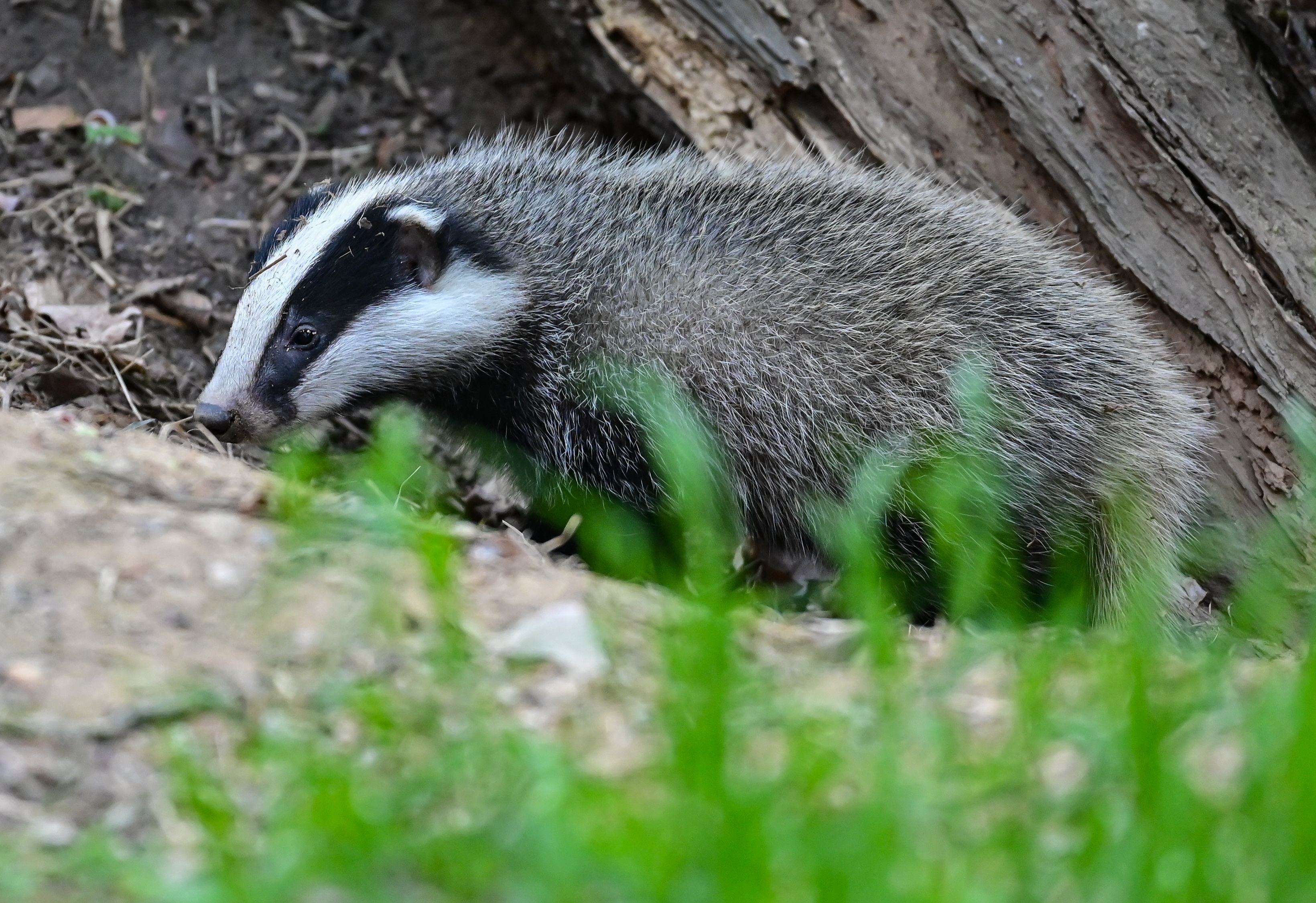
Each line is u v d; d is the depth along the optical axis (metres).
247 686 6.24
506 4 16.58
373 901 4.89
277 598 6.94
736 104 13.65
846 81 13.10
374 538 7.48
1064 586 11.26
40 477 7.89
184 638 6.57
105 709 5.98
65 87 15.98
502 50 17.23
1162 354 11.62
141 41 16.44
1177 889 4.90
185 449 9.06
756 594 11.40
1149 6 12.26
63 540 7.17
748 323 11.30
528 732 6.00
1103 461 11.12
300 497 7.88
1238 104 12.08
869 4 13.11
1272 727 5.77
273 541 7.45
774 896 4.81
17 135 15.48
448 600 6.79
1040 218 12.59
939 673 6.91
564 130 14.06
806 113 13.47
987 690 6.82
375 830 5.03
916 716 6.12
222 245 15.14
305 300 11.36
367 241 11.49
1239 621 10.73
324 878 4.95
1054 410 11.02
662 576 11.84
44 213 14.80
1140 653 6.35
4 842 5.27
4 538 7.09
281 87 16.66
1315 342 11.36
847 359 11.16
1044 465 11.01
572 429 11.77
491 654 6.64
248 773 5.71
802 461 11.32
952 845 5.34
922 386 10.99
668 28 13.94
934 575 11.30
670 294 11.48
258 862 5.10
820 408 11.20
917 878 4.96
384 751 5.82
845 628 7.77
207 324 14.30
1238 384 11.68
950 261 11.40
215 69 16.55
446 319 11.58
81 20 16.33
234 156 16.03
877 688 6.34
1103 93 12.15
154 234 15.05
